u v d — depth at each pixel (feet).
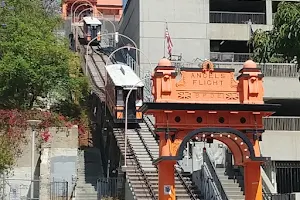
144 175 109.81
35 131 115.44
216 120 81.92
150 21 186.80
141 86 146.92
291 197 85.51
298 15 90.53
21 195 111.04
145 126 145.07
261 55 95.61
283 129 137.39
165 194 80.07
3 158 110.01
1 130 113.60
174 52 186.19
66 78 133.08
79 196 112.37
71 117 145.28
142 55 184.14
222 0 193.77
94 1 330.13
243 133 81.41
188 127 81.05
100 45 245.04
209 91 82.84
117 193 113.29
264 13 192.75
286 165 136.98
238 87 83.61
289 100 164.96
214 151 119.24
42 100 138.72
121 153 124.16
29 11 142.82
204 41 187.93
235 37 189.47
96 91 171.73
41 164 110.42
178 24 187.73
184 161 120.37
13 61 122.31
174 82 82.17
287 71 162.61
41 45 126.62
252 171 81.76
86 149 147.84
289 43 91.61
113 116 143.84
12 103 128.67
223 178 105.09
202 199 102.42
